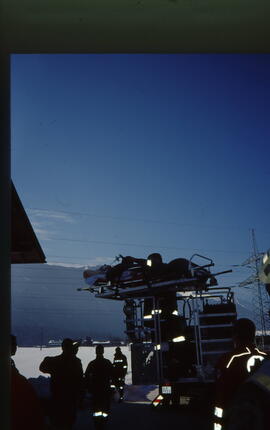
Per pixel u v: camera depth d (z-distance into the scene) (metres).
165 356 12.58
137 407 14.50
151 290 12.99
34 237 10.12
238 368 3.10
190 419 11.12
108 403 9.16
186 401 12.13
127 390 18.61
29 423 2.29
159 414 12.21
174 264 12.72
